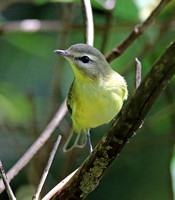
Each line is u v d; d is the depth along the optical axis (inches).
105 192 488.4
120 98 342.6
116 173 493.7
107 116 341.7
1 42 550.6
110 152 224.5
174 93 476.1
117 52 354.3
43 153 415.2
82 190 240.7
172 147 401.4
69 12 472.4
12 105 474.6
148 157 490.6
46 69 546.3
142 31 341.4
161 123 474.9
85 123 356.5
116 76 347.9
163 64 189.3
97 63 334.6
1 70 546.9
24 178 488.4
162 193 472.1
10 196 220.5
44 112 493.7
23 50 545.0
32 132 458.9
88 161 232.4
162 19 441.7
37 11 568.7
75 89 343.0
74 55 335.3
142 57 434.9
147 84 197.0
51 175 478.0
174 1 418.9
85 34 350.6
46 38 514.3
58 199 247.1
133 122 209.3
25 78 546.6
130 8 415.5
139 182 486.0
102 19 467.2
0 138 504.1
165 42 468.1
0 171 219.6
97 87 332.2
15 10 568.7
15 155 499.8
